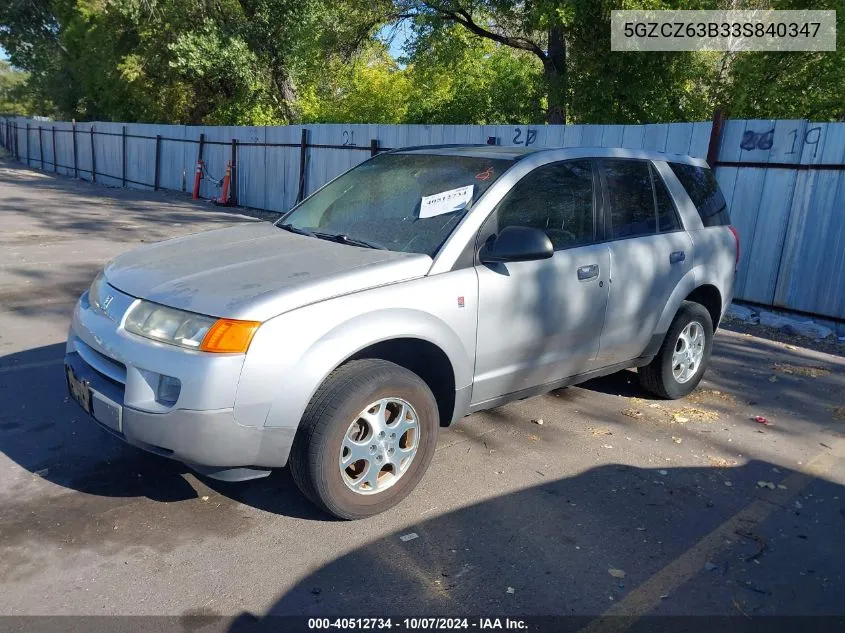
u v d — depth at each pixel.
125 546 3.22
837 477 4.27
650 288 4.77
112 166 24.50
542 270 4.05
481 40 17.30
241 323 3.06
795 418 5.21
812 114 11.24
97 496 3.62
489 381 3.94
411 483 3.65
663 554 3.38
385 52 21.86
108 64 28.06
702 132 8.60
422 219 3.98
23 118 38.38
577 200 4.41
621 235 4.64
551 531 3.52
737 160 8.37
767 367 6.42
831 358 6.85
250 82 24.22
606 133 9.78
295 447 3.28
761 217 8.23
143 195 19.56
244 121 25.53
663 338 5.03
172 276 3.49
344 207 4.42
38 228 12.17
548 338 4.16
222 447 3.08
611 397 5.39
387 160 4.72
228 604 2.88
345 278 3.36
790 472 4.31
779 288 8.15
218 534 3.35
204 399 3.02
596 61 13.54
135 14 24.62
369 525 3.49
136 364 3.16
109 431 3.33
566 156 4.42
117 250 10.31
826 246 7.68
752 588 3.16
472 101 18.03
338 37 18.69
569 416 4.97
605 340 4.56
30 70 40.53
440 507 3.68
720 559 3.37
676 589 3.13
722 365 6.39
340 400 3.24
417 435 3.61
